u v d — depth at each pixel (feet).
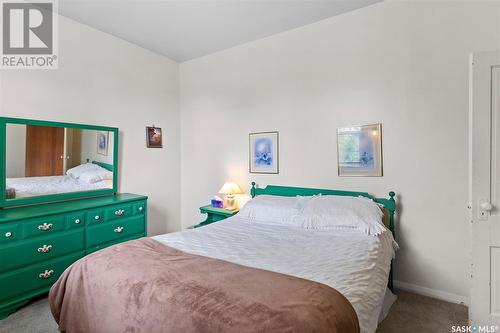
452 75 7.59
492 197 5.96
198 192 13.23
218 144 12.50
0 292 6.76
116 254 5.59
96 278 5.00
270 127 10.94
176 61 13.57
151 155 12.36
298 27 10.17
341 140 9.34
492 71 5.97
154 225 12.50
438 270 7.90
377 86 8.68
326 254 5.81
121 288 4.55
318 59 9.77
